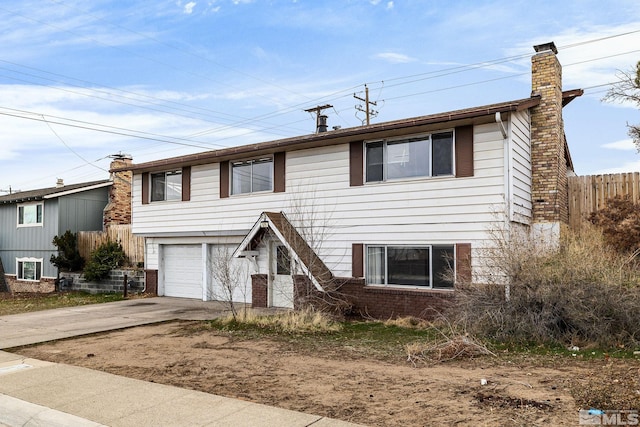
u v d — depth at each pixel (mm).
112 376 7973
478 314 10375
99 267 21938
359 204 14266
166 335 11750
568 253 10430
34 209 26625
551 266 10227
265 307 15922
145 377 7941
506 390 6598
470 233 12391
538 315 9836
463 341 9133
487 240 12062
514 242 10742
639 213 12680
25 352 10219
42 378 7926
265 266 16438
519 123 12953
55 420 6062
